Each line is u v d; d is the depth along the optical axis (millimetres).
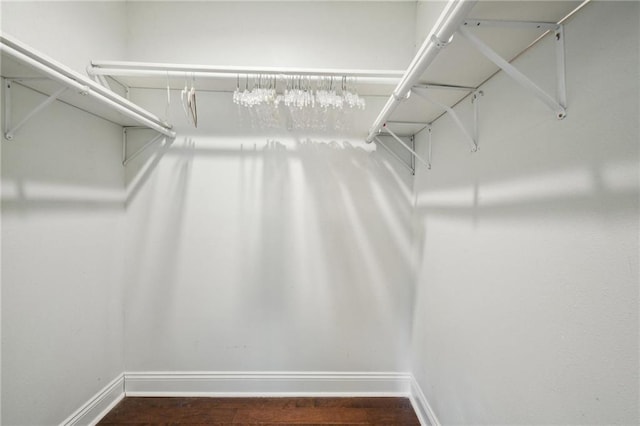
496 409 957
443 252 1390
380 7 1784
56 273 1276
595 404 615
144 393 1759
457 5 608
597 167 615
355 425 1548
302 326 1812
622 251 562
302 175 1810
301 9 1765
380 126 1454
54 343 1270
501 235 947
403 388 1830
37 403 1194
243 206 1793
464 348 1176
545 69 774
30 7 1114
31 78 1053
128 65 1378
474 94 1125
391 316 1842
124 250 1751
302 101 1372
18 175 1104
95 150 1507
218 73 1408
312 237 1815
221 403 1707
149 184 1763
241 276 1795
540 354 767
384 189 1841
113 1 1596
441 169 1438
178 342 1775
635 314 539
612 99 587
